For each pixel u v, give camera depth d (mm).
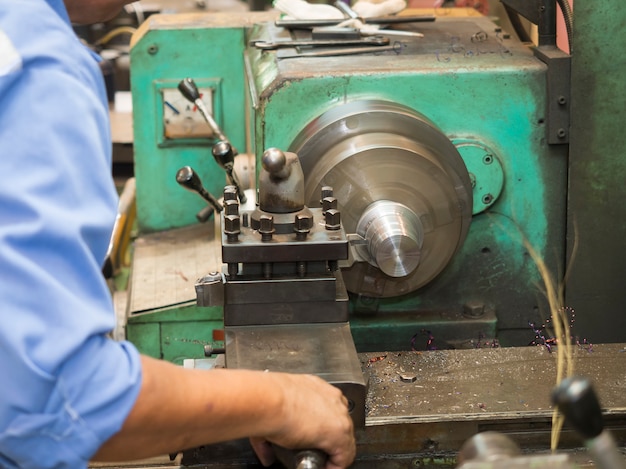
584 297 1755
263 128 1633
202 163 2291
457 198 1592
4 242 894
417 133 1579
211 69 2234
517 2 1730
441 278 1739
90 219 947
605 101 1657
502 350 1448
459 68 1650
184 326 2010
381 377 1363
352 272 1596
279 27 2041
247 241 1265
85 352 925
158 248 2252
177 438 998
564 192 1718
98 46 3246
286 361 1202
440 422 1260
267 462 1199
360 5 2098
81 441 930
